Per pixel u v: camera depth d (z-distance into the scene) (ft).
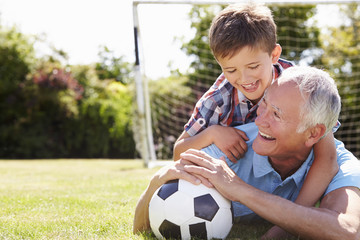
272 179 6.50
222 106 9.03
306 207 5.34
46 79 43.21
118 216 7.96
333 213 5.24
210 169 5.98
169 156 34.30
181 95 35.27
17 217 8.22
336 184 5.78
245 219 7.15
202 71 35.91
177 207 5.74
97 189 13.04
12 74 45.91
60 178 17.89
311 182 5.95
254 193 5.60
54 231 6.75
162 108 35.14
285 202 5.40
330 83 5.70
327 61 35.40
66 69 47.32
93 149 42.98
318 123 5.59
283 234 5.97
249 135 7.07
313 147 6.28
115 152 43.16
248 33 7.38
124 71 59.93
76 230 6.78
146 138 24.47
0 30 48.16
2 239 6.30
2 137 42.73
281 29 35.91
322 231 5.13
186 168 6.03
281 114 5.57
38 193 12.28
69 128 43.55
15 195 11.83
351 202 5.38
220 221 5.82
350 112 32.45
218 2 20.61
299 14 36.32
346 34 36.52
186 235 5.76
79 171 22.07
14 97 43.62
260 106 6.00
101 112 42.50
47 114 43.98
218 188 5.85
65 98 42.86
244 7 7.82
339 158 6.40
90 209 9.02
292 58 35.91
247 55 7.43
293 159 6.23
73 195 11.61
